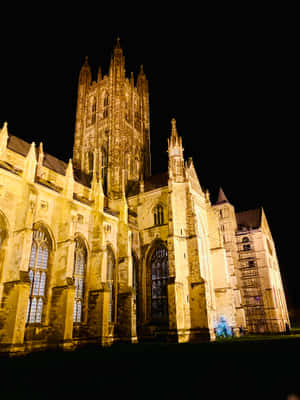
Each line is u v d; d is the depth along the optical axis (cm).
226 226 8806
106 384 1525
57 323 3812
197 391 1246
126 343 4569
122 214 5603
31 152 4188
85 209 4941
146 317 5509
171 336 4700
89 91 8912
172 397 1169
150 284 5750
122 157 7456
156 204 6228
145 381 1545
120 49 8675
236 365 1905
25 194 3909
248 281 8331
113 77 8269
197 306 5059
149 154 8725
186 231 5625
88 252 4819
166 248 5756
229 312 5966
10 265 3619
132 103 8631
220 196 9288
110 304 4975
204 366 1941
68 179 4647
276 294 8406
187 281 5291
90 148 8069
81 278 4619
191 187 6316
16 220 3862
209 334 4797
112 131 7656
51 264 4203
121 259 5231
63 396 1314
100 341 4150
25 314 3344
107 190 7219
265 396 1079
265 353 2522
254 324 7850
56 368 2205
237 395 1128
